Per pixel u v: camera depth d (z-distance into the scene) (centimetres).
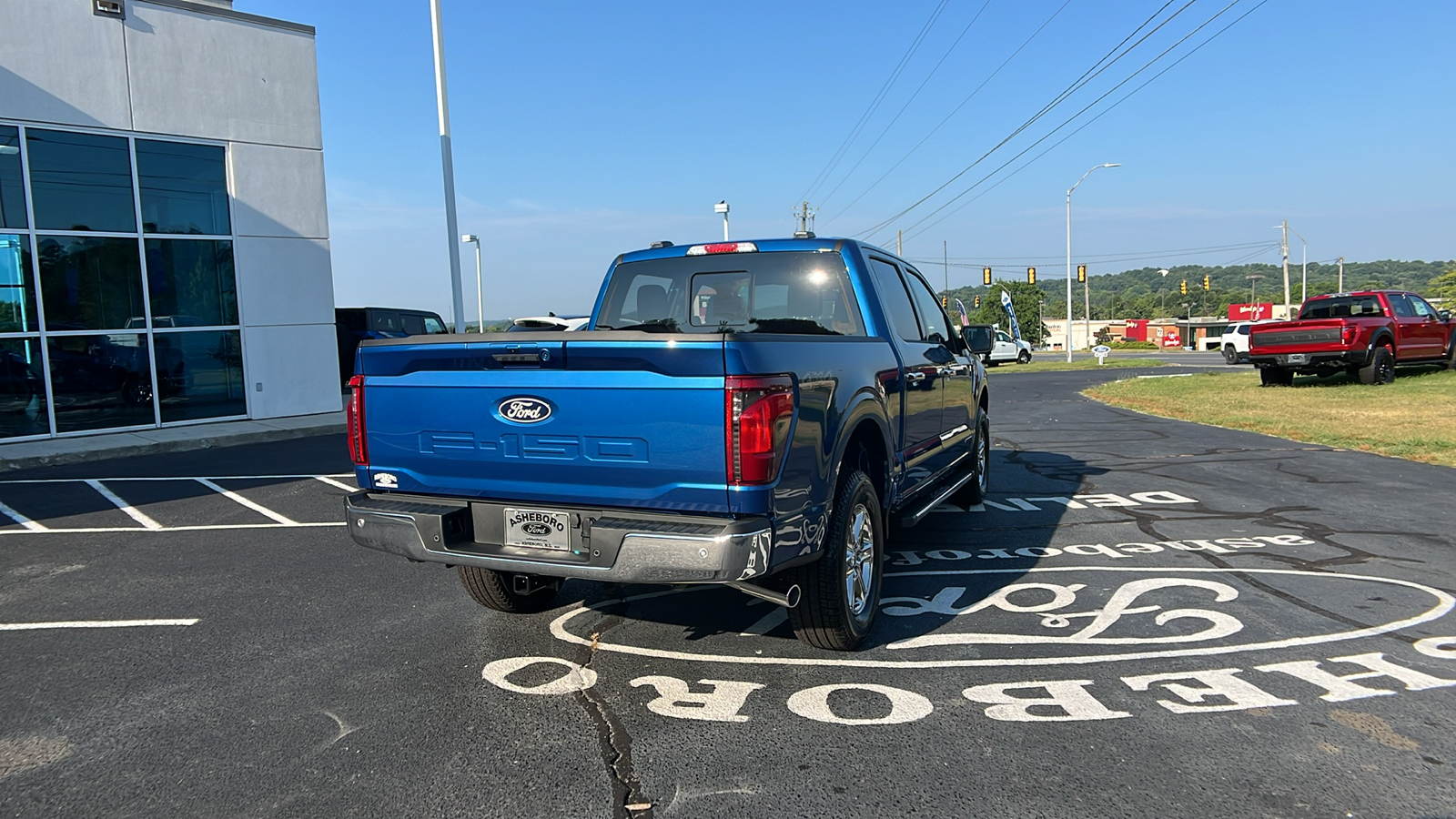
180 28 1354
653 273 584
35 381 1228
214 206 1414
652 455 351
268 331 1482
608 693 383
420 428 400
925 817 279
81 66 1255
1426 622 455
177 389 1380
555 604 512
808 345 388
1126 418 1507
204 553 641
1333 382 1970
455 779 309
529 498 382
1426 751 317
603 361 354
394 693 385
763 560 343
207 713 366
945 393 626
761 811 285
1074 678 390
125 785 307
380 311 2127
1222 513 729
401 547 396
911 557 608
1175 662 406
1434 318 2034
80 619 493
